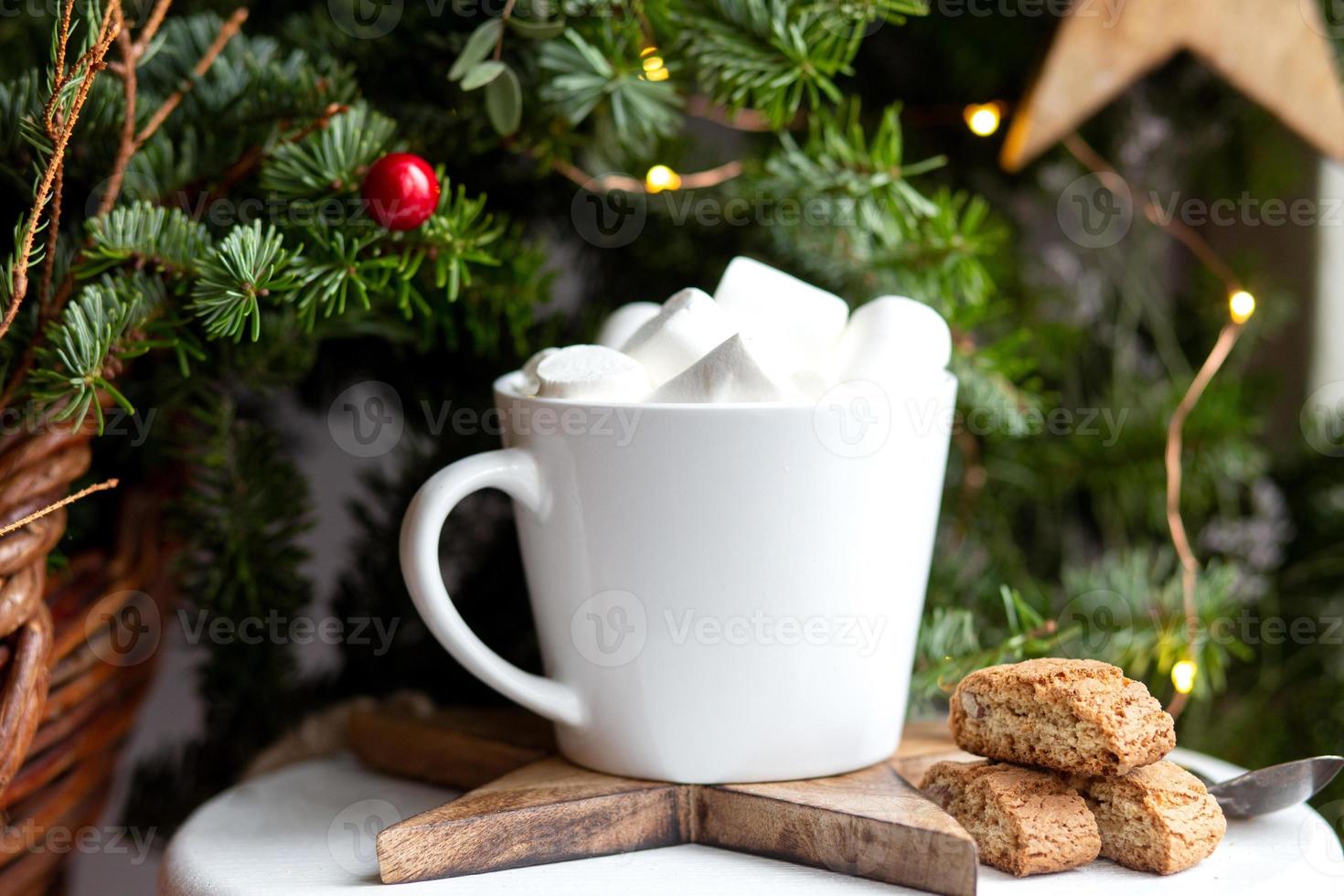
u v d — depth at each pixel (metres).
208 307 0.51
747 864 0.51
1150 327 0.72
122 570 0.58
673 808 0.52
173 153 0.55
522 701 0.54
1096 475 0.68
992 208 0.69
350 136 0.54
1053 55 0.61
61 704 0.54
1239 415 0.68
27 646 0.51
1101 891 0.49
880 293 0.61
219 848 0.52
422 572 0.53
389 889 0.50
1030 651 0.58
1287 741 0.68
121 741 0.60
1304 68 0.62
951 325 0.60
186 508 0.60
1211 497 0.70
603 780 0.53
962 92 0.67
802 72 0.55
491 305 0.59
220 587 0.60
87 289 0.51
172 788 0.63
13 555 0.50
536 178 0.63
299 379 0.61
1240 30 0.61
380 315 0.58
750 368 0.51
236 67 0.56
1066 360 0.70
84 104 0.52
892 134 0.58
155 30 0.53
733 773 0.53
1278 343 0.73
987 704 0.52
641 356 0.53
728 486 0.51
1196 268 0.72
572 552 0.52
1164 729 0.51
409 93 0.58
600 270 0.66
